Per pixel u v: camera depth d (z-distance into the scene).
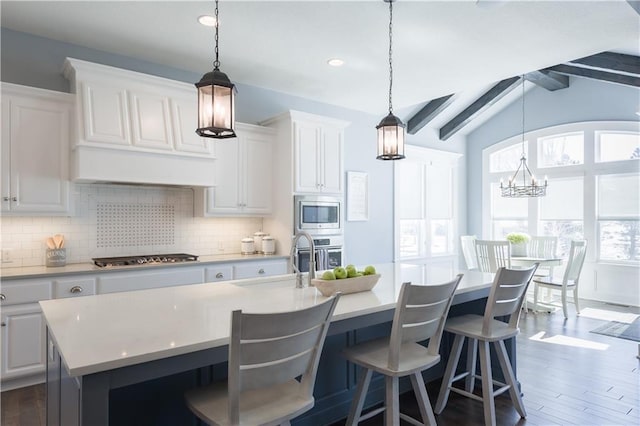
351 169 5.77
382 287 2.49
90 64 3.32
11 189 3.11
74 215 3.51
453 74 4.34
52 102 3.29
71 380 1.39
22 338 2.95
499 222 7.32
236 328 1.31
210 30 3.37
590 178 6.20
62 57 3.59
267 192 4.59
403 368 1.90
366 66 4.14
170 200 4.20
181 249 4.26
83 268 3.28
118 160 3.43
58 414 1.62
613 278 5.98
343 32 3.38
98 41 3.59
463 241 6.34
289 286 2.54
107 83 3.44
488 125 7.45
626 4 2.91
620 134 5.98
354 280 2.29
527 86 6.77
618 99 5.94
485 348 2.42
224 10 3.04
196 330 1.55
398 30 3.33
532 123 6.85
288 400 1.55
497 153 7.39
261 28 3.32
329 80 4.56
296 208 4.41
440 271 3.18
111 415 1.63
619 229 5.99
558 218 6.61
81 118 3.28
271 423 1.41
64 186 3.34
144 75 3.57
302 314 1.44
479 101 6.64
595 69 5.25
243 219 4.71
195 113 3.88
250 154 4.45
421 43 3.57
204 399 1.54
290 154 4.43
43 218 3.50
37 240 3.46
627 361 3.58
